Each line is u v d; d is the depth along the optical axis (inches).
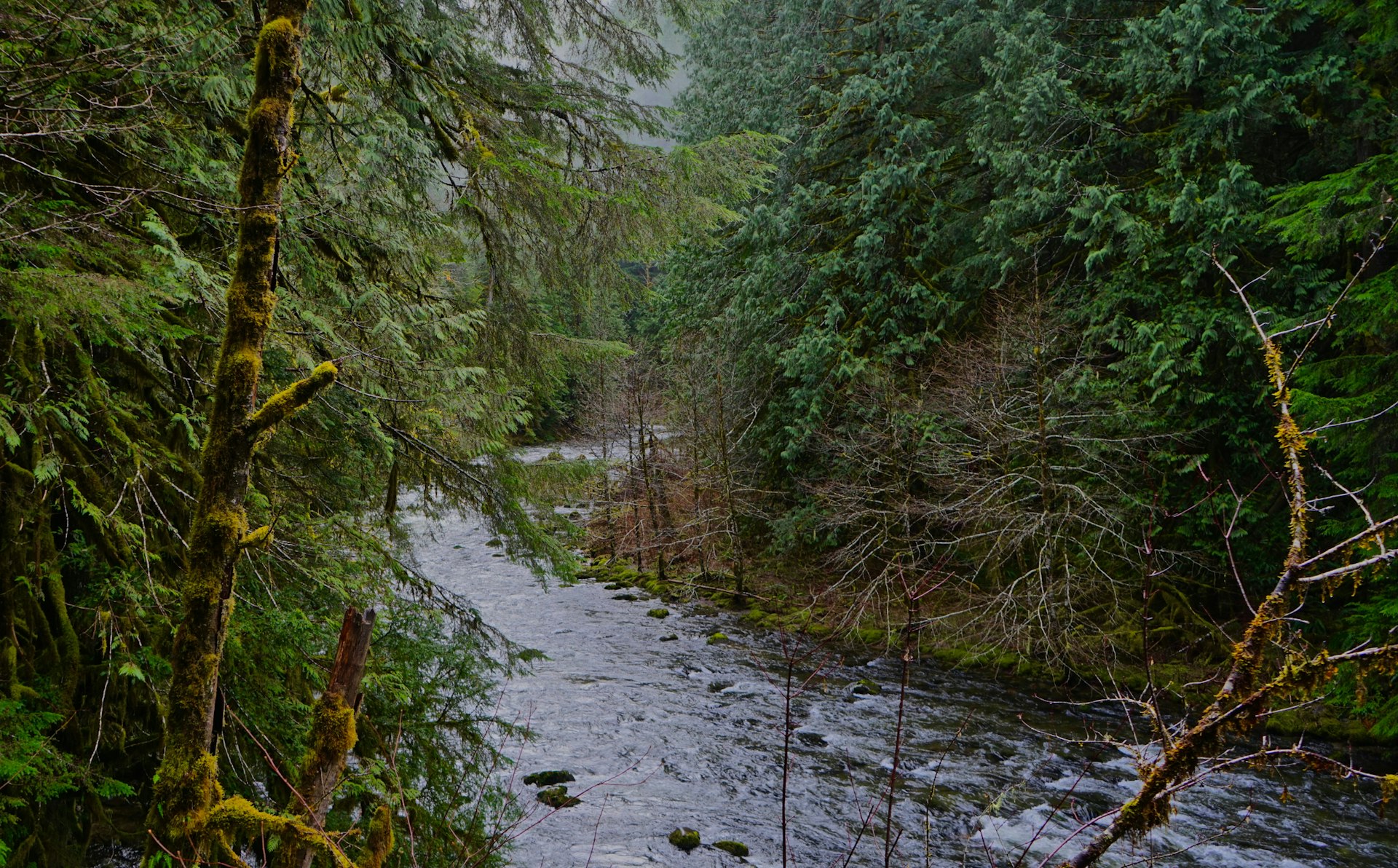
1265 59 455.5
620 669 506.6
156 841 67.6
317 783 72.8
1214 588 455.5
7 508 131.3
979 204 636.7
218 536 70.3
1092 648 456.4
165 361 162.4
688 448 823.7
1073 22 571.8
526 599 677.9
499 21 237.8
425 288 221.3
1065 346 519.8
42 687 133.0
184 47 131.3
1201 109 496.7
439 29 204.7
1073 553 505.7
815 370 609.6
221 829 68.4
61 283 108.0
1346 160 466.6
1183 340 438.9
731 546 732.0
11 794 117.5
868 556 542.0
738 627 606.2
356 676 76.0
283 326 167.8
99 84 129.3
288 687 168.1
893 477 555.2
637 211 235.6
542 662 515.2
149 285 124.3
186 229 170.7
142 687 150.3
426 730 197.5
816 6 725.9
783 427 668.1
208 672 70.3
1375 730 343.6
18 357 126.9
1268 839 297.9
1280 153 496.4
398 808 171.6
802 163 707.4
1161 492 443.2
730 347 717.3
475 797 202.7
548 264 255.4
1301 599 66.9
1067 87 516.1
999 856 284.7
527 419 234.2
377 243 190.1
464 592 689.6
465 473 223.1
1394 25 390.9
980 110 589.3
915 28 642.8
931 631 538.6
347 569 196.5
